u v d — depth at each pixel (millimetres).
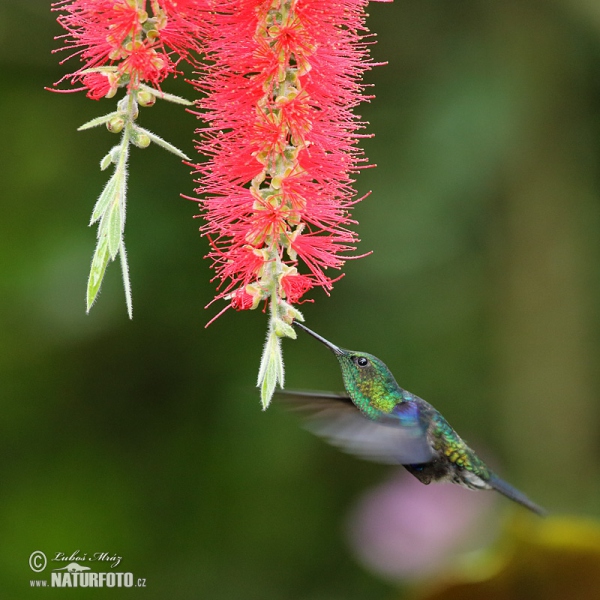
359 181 11109
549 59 11461
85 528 11492
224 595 11492
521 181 11742
